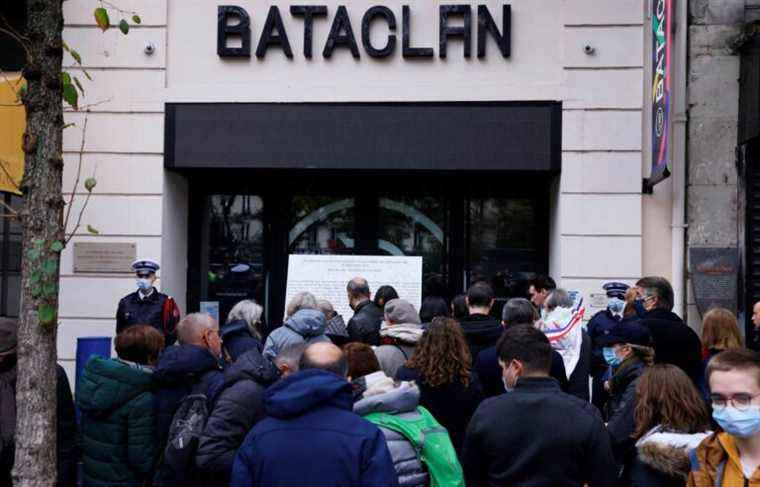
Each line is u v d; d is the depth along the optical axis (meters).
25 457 3.72
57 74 3.95
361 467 3.02
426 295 9.36
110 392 4.46
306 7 8.71
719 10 8.44
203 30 8.83
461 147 8.58
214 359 4.67
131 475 4.48
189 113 8.73
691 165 8.42
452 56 8.69
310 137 8.68
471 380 4.74
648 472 3.50
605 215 8.42
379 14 8.72
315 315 5.16
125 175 8.72
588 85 8.49
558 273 8.61
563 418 3.42
